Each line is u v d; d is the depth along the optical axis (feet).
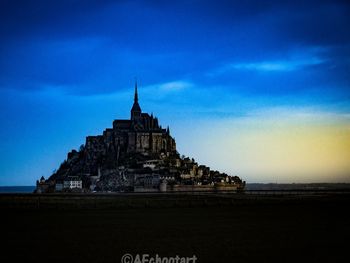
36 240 416.67
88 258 337.11
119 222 561.43
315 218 593.42
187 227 507.30
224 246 382.01
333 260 328.49
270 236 433.07
